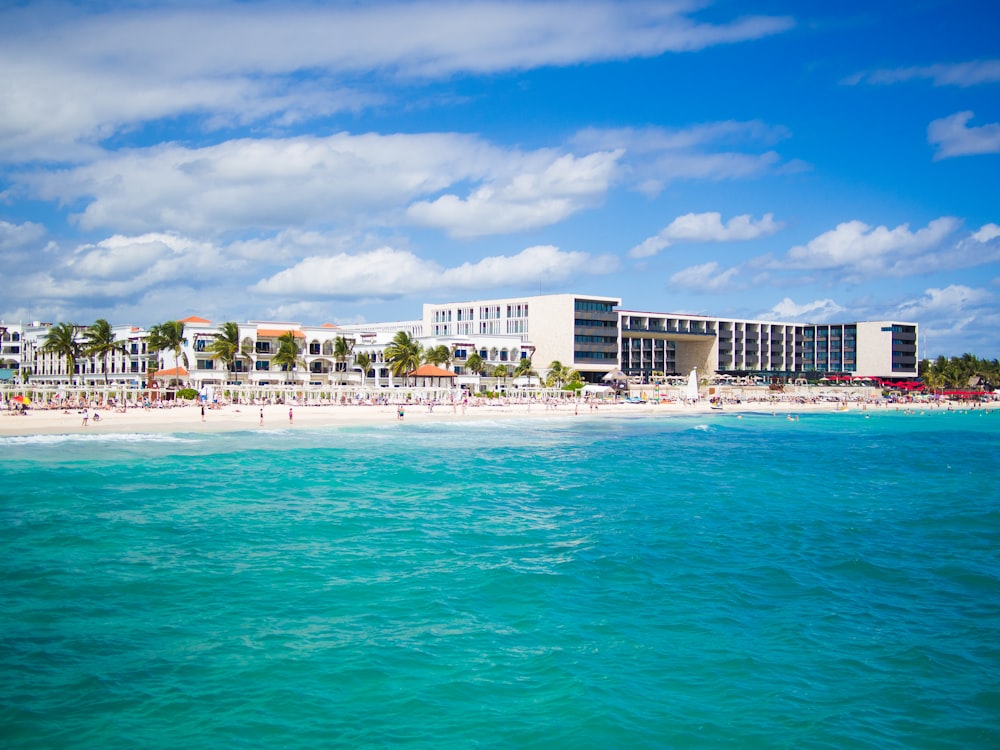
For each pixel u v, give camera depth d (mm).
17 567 32406
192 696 21156
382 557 35031
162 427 96812
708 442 96438
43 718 19828
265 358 154750
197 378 146125
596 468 67938
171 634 25438
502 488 55156
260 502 47875
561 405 161500
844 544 38656
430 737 19266
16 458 66750
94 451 72500
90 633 25391
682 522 43625
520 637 25625
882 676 22969
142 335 159625
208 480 56250
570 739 19219
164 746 18641
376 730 19562
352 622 26766
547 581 31641
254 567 33031
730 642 25406
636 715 20469
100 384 153375
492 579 31781
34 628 25703
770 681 22547
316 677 22422
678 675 22891
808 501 51250
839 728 19938
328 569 32969
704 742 19203
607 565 34188
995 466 72938
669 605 28969
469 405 148375
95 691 21328
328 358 162125
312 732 19422
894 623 27312
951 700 21500
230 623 26500
